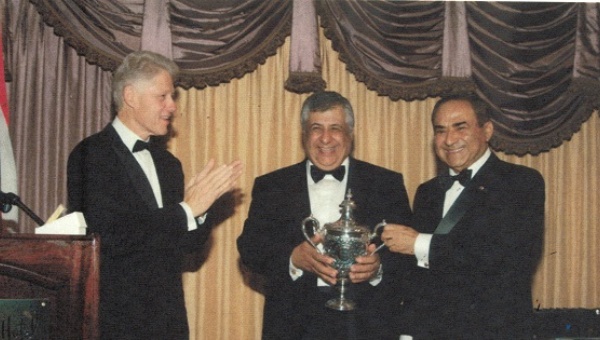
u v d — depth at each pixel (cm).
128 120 334
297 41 452
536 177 327
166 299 320
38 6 425
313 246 317
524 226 317
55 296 227
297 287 332
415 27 464
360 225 337
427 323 319
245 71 449
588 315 399
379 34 461
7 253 224
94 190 315
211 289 469
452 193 334
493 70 473
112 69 432
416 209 343
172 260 327
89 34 430
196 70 443
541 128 477
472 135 324
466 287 316
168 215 309
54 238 228
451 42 466
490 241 314
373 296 333
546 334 388
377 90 461
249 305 471
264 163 475
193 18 444
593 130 508
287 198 343
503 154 498
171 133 466
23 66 446
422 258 315
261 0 451
